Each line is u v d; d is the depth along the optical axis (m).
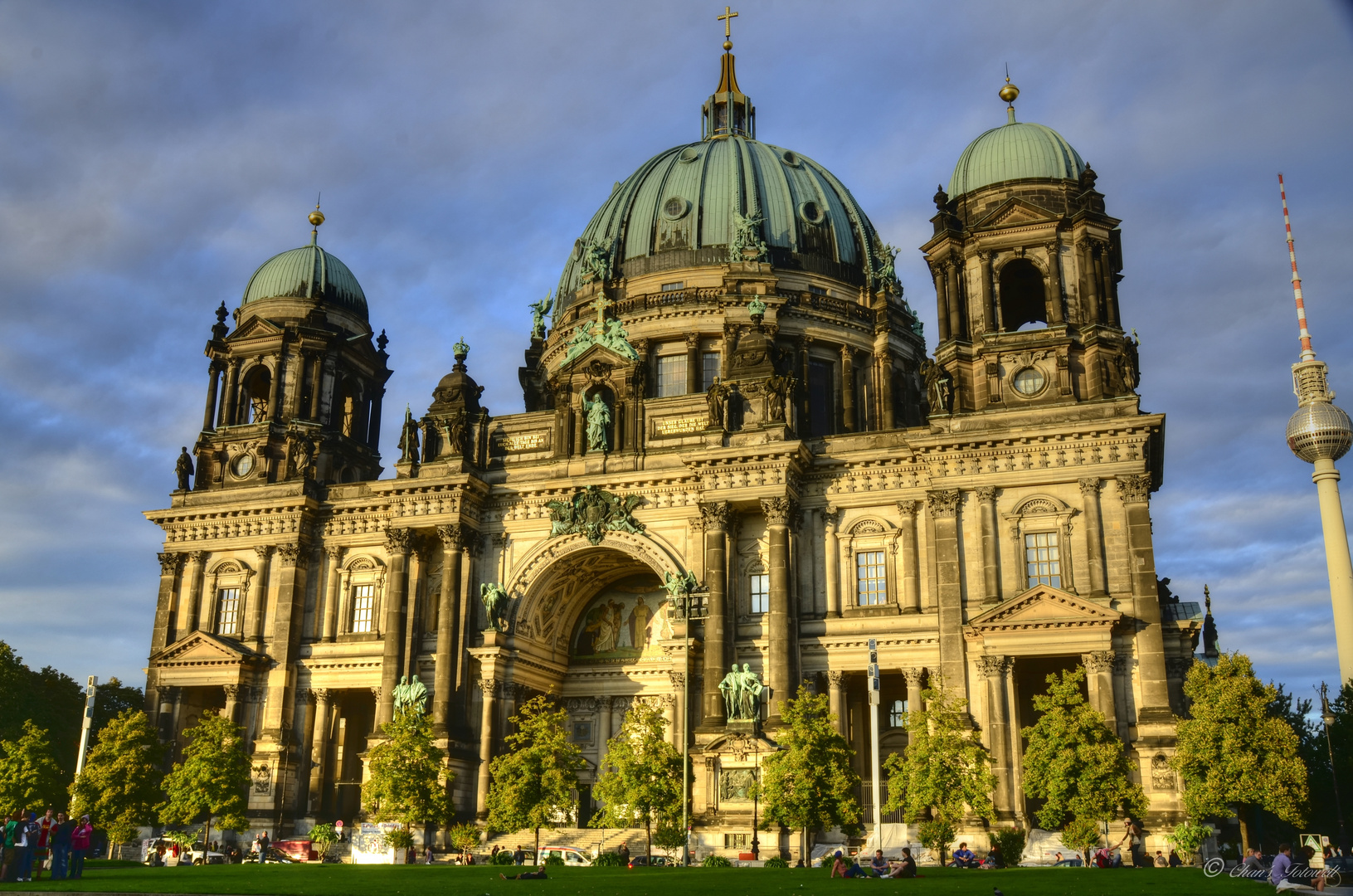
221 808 83.38
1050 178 85.00
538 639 91.69
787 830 73.81
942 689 73.19
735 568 84.31
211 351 103.88
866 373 107.75
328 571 95.25
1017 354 81.44
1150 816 69.19
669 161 118.12
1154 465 84.38
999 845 66.19
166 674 93.88
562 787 72.81
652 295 106.50
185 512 97.62
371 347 108.75
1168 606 82.06
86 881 49.88
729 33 132.62
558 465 90.69
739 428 87.06
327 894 43.84
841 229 114.12
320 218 111.12
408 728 78.56
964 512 79.38
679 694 84.75
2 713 103.56
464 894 44.53
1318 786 98.12
